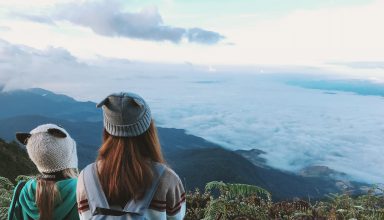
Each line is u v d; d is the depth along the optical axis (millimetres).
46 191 3002
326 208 6535
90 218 2471
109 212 2459
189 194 6508
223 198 5180
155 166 2562
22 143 3207
